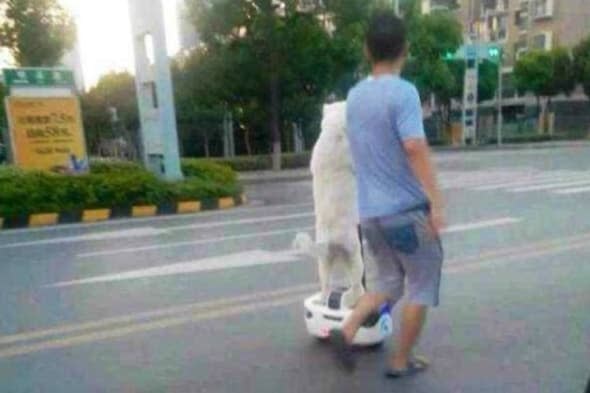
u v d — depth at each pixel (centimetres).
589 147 3025
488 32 4762
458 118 4047
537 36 4434
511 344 406
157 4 1227
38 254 778
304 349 409
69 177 1125
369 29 323
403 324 347
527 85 3794
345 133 385
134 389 358
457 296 521
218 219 1054
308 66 2078
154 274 638
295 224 966
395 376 356
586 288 533
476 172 1834
